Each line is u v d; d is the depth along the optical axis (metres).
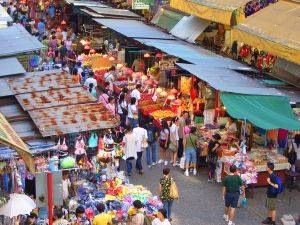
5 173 12.59
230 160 16.92
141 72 25.48
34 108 15.70
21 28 24.08
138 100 21.48
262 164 17.19
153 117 20.31
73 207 14.16
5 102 16.39
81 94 17.05
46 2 37.16
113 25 28.20
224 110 19.98
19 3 38.03
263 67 21.52
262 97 17.52
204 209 16.02
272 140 18.39
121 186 15.64
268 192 15.16
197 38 26.44
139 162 18.12
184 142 18.23
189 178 18.05
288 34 19.14
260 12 21.88
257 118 16.48
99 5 33.91
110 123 15.36
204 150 18.45
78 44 30.44
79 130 14.72
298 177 18.36
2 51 20.23
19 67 18.84
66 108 15.92
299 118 18.17
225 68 21.00
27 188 13.46
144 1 29.92
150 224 13.16
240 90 17.72
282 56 18.66
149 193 15.54
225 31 25.25
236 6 22.75
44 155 14.04
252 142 18.44
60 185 10.99
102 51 30.47
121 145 17.59
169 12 28.56
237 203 15.04
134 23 29.55
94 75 24.83
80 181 15.21
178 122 18.67
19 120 15.19
